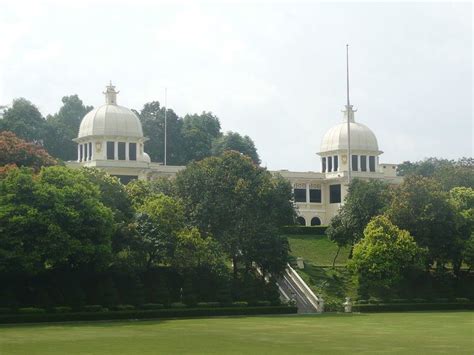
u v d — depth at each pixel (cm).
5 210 7300
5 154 10088
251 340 5384
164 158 17338
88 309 7906
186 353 4525
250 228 9506
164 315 8088
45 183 7769
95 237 7806
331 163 16700
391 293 10294
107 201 8738
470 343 5212
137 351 4612
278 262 9488
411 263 9919
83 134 13862
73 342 5175
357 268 9831
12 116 16175
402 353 4572
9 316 7081
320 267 11406
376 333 6047
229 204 9694
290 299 9800
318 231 13638
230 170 9988
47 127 16600
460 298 10325
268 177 10262
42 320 7238
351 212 11294
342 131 16512
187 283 8900
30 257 7238
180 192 9981
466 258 10425
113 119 13688
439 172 14700
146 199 9450
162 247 8644
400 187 10844
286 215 10350
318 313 9175
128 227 8531
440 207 10475
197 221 9662
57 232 7350
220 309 8519
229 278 9256
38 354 4428
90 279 8450
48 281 8150
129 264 8538
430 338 5594
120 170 13425
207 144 18725
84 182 8150
